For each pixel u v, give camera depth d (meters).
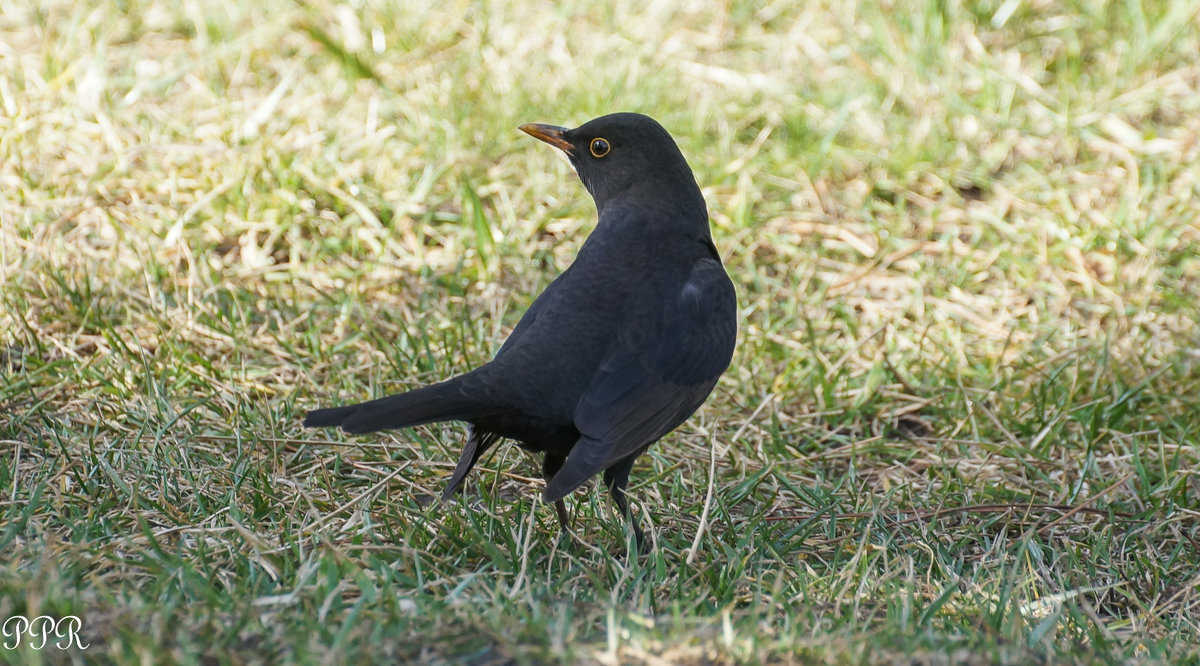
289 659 5.87
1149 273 12.99
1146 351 11.70
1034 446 10.34
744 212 13.55
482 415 7.68
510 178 14.19
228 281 12.14
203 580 7.04
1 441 8.92
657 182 8.86
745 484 9.20
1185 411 10.85
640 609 6.98
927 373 11.42
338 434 9.73
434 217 13.45
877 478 9.99
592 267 8.48
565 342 8.01
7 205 12.75
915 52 16.41
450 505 8.84
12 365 10.35
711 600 7.43
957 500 9.42
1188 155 15.07
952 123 15.59
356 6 17.02
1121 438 10.40
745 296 12.56
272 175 13.48
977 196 14.65
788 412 10.88
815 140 15.05
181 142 14.23
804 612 7.12
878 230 13.70
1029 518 9.17
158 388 10.02
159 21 16.92
